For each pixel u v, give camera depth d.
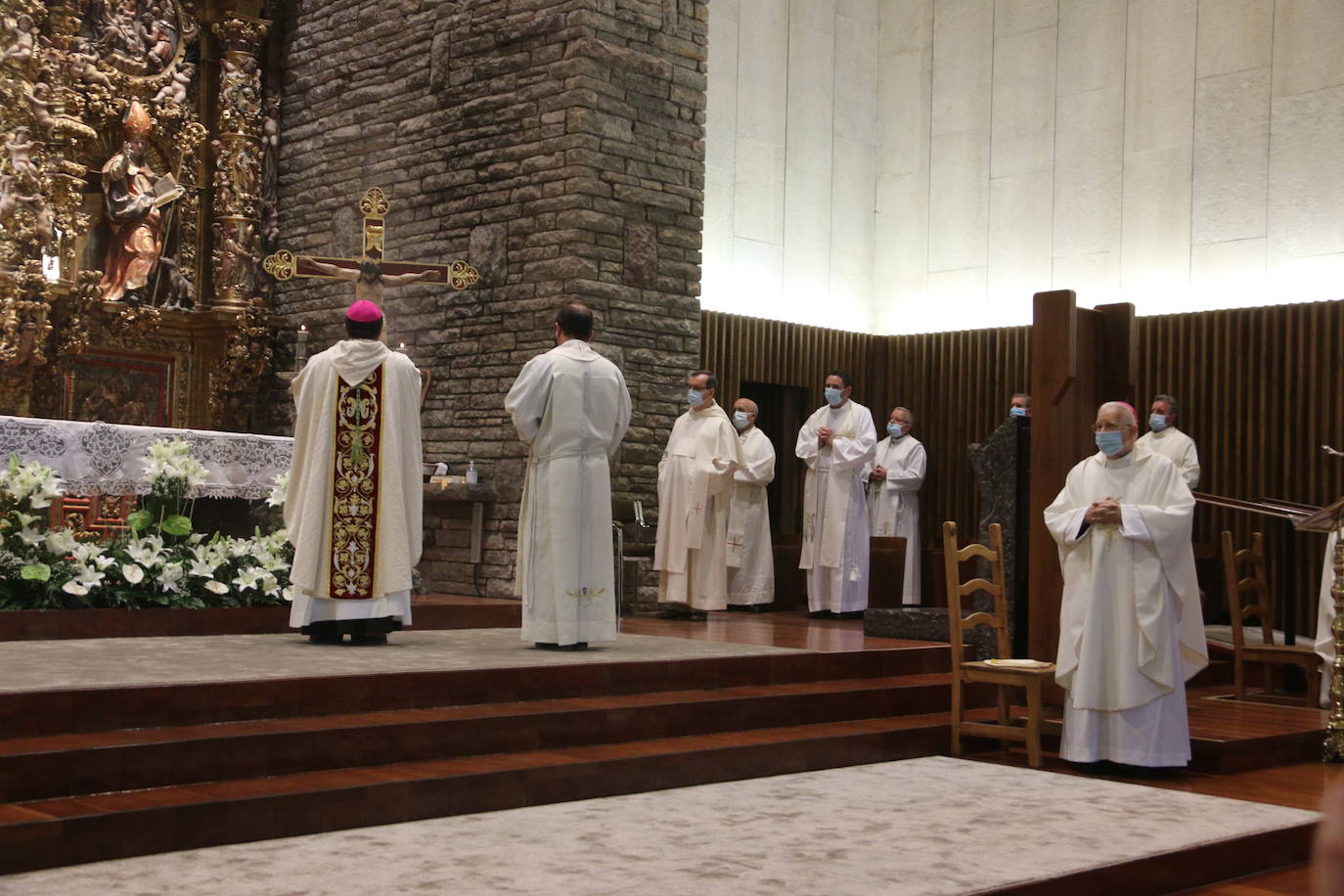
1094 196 13.38
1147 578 6.40
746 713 6.44
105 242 11.53
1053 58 13.74
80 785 4.36
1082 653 6.46
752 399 14.28
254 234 12.18
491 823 4.79
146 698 4.91
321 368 6.97
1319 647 8.44
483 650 6.89
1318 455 11.57
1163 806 5.63
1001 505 8.22
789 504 14.27
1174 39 12.88
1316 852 1.06
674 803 5.29
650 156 10.53
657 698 6.29
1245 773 6.71
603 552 7.23
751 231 13.97
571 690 6.17
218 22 12.16
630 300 10.36
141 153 11.55
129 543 7.49
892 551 10.26
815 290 14.51
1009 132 14.05
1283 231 12.12
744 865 4.32
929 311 14.59
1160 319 12.62
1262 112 12.28
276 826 4.45
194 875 3.90
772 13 14.13
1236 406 12.11
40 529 7.27
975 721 7.17
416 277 9.21
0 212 10.37
